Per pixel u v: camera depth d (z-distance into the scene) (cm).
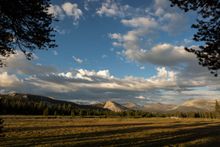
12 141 3130
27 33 1345
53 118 11262
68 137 3769
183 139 3831
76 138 3659
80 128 5772
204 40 1380
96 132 4800
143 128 6291
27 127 5644
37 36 1353
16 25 1300
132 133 4738
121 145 2991
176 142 3444
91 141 3325
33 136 3784
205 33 1360
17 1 1198
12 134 3969
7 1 1173
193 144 3262
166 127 6912
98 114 18925
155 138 3881
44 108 16275
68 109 17575
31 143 3002
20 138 3472
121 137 3947
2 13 1231
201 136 4372
